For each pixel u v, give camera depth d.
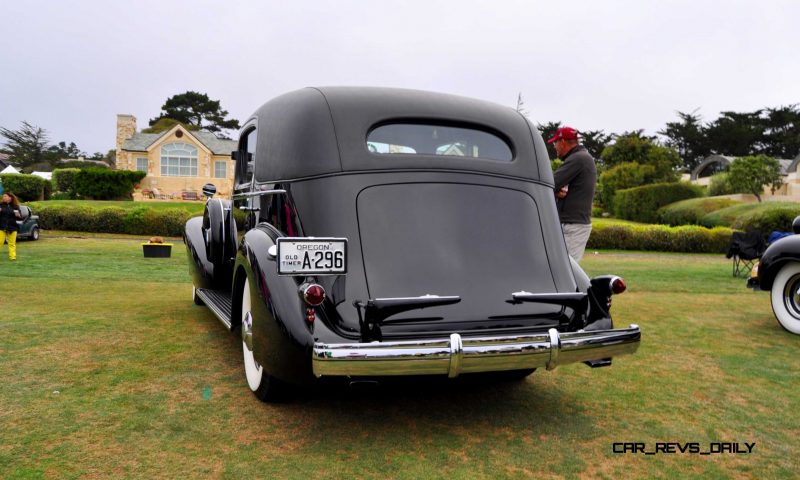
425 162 3.41
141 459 2.74
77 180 35.81
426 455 2.88
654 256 17.97
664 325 6.18
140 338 4.95
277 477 2.61
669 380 4.22
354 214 3.18
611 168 40.88
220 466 2.70
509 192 3.52
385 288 3.03
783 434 3.27
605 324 3.30
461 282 3.14
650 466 2.85
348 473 2.67
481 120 3.65
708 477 2.75
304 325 2.89
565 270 3.47
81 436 2.96
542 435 3.18
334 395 3.72
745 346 5.27
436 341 2.79
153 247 12.14
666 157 38.50
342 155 3.30
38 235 16.98
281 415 3.35
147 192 38.78
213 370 4.11
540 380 4.18
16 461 2.67
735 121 70.25
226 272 5.20
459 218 3.32
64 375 3.91
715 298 8.21
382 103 3.49
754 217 22.22
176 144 42.34
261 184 3.79
